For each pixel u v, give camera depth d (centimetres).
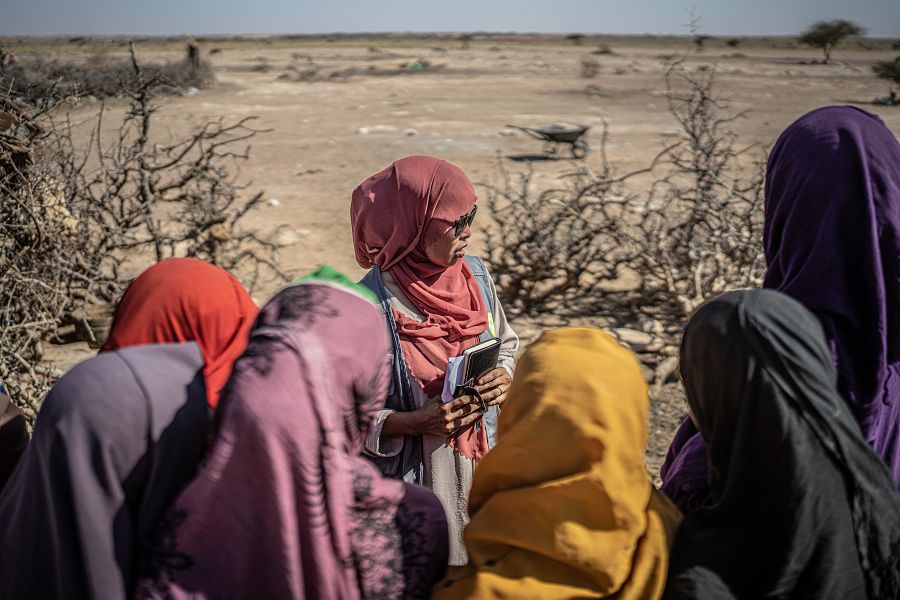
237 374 123
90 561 126
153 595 123
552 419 127
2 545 134
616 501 122
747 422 124
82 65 2905
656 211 657
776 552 124
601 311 629
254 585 126
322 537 124
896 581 126
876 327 155
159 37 16700
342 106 2242
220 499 123
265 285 674
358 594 129
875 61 6631
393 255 237
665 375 505
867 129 166
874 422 152
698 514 133
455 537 231
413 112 2091
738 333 126
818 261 161
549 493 124
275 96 2586
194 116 1883
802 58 7094
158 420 130
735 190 643
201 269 170
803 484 121
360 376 131
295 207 969
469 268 257
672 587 126
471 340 241
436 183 231
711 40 13112
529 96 2634
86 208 578
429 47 10388
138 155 593
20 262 492
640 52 8669
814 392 123
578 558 121
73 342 554
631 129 1761
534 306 636
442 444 231
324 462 124
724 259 616
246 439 120
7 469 167
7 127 450
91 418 126
